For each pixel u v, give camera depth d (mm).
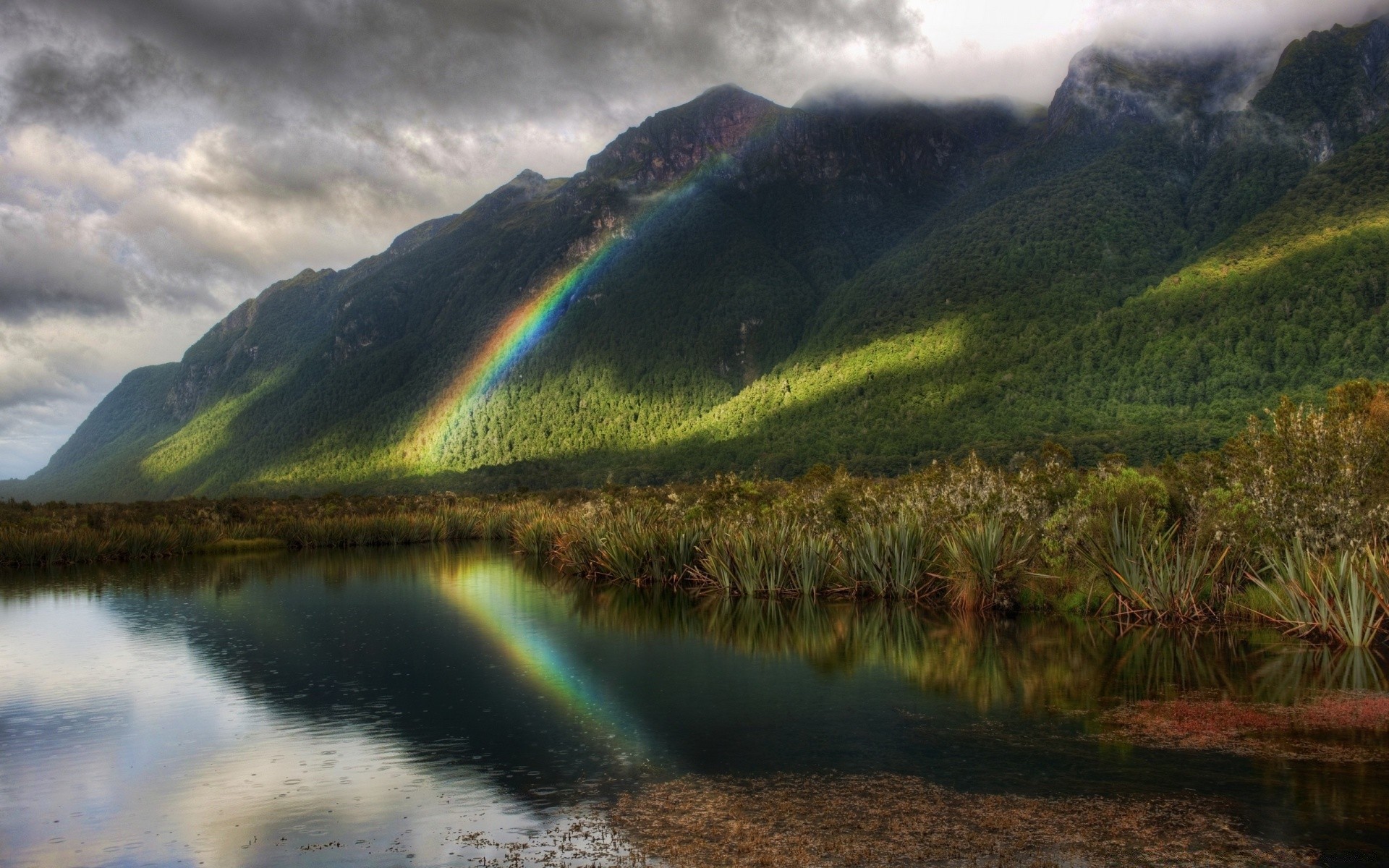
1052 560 19438
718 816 8133
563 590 26656
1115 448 97000
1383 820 7605
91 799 9164
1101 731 10484
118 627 20109
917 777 9047
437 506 64812
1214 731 10297
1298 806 7953
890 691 12906
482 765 9906
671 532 27047
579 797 8812
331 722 11922
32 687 14219
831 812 8141
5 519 45094
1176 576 16922
